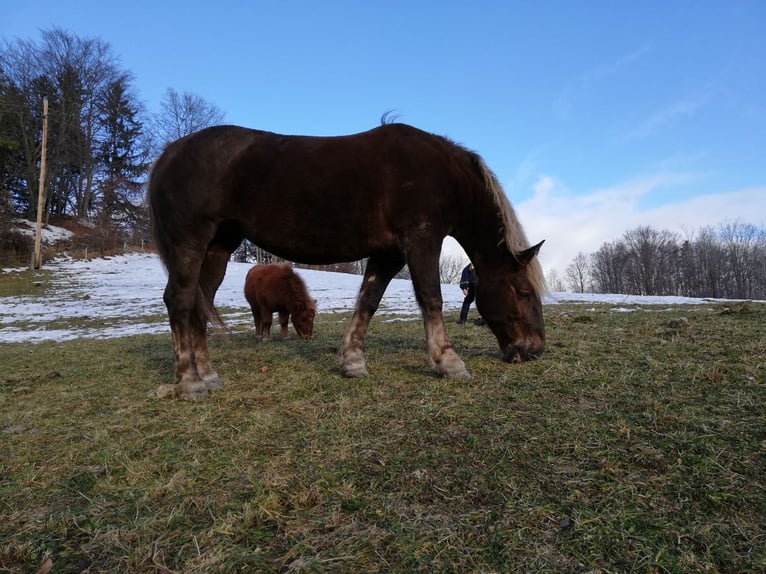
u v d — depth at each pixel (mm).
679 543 1615
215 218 3875
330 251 4035
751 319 6949
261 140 3891
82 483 2295
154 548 1695
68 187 45406
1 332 12148
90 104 44469
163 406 3555
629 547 1600
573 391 3361
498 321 4336
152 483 2250
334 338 7340
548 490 2006
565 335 5895
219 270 4402
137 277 28000
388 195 3867
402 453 2443
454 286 21641
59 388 4484
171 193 3828
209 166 3789
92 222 43469
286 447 2600
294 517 1875
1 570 1640
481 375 3951
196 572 1555
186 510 1975
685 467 2154
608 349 4824
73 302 18859
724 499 1877
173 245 3875
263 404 3453
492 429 2707
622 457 2283
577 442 2469
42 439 2965
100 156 47594
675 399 3092
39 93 40250
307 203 3834
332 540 1702
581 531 1696
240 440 2730
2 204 33281
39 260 28281
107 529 1845
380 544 1672
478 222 4215
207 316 4176
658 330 6086
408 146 3939
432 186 3904
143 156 50031
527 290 4246
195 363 3875
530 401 3184
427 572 1512
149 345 7664
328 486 2117
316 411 3195
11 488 2275
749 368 3750
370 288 4406
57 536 1828
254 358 5461
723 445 2359
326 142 3949
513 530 1718
